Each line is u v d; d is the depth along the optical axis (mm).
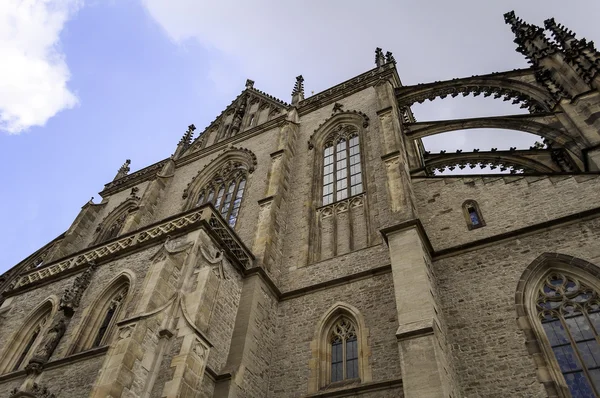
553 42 37219
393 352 20922
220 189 42406
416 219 23172
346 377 21688
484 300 21141
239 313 23703
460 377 19016
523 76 37812
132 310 18953
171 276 20484
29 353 23094
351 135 38312
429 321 18484
